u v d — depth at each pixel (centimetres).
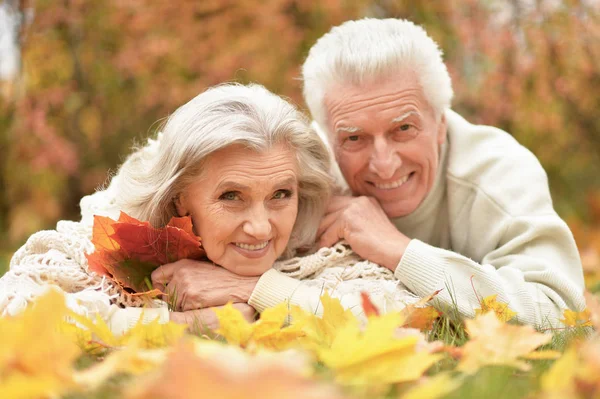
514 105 571
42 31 584
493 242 252
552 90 583
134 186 220
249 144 203
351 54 238
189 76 589
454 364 158
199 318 202
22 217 624
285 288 213
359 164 247
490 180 257
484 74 562
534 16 562
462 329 200
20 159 601
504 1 560
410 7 552
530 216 245
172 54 581
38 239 222
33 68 599
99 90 612
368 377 128
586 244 564
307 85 259
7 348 118
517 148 264
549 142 646
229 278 215
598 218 682
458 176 262
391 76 237
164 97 588
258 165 206
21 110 588
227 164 205
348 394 123
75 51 604
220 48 575
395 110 237
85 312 187
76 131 625
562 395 113
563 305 224
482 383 134
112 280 206
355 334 129
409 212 258
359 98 238
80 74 609
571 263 243
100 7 581
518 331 152
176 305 214
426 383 127
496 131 272
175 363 97
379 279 227
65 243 216
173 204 219
